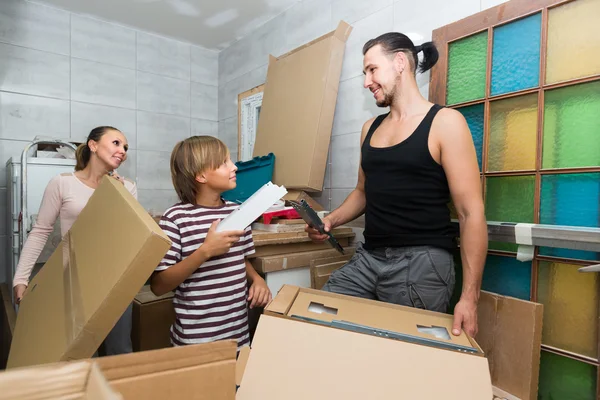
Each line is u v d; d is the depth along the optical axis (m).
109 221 0.86
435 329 0.80
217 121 3.39
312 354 0.65
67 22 2.63
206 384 0.48
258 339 0.68
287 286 0.96
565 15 1.24
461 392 0.60
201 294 1.09
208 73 3.32
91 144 1.60
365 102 2.00
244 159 3.04
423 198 1.12
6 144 2.43
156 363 0.45
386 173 1.17
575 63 1.21
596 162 1.17
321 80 2.07
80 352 0.69
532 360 1.10
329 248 1.86
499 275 1.41
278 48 2.65
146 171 3.00
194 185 1.13
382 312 0.85
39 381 0.34
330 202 2.23
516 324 1.15
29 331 0.96
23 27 2.47
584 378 1.19
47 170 2.11
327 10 2.24
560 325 1.25
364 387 0.60
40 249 1.50
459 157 1.03
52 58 2.58
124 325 1.71
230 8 2.57
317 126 2.03
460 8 1.58
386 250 1.19
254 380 0.61
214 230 0.98
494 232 1.33
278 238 1.65
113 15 2.69
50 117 2.58
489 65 1.43
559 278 1.25
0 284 2.41
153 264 0.70
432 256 1.10
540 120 1.29
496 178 1.43
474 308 0.96
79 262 0.90
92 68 2.74
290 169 2.14
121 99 2.87
